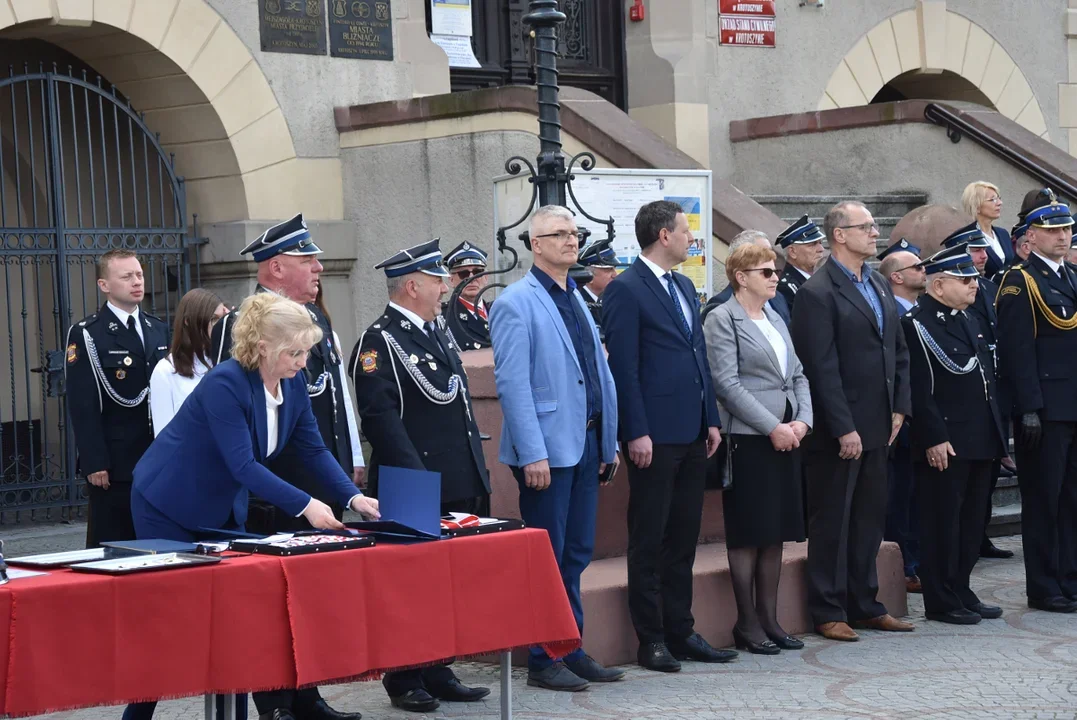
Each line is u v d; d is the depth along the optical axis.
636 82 12.70
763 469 6.29
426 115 10.20
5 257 9.21
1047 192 7.54
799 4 13.33
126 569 4.01
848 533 6.74
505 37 12.36
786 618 6.67
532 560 4.87
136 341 6.63
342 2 10.70
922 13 14.05
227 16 10.14
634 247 8.05
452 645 4.62
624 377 5.98
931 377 6.90
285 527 5.42
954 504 6.90
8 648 3.79
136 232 9.76
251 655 4.18
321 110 10.63
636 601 6.05
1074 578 7.24
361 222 10.68
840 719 5.21
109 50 9.99
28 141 10.70
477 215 10.02
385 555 4.48
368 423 5.56
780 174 12.61
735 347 6.33
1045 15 14.96
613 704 5.48
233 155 10.18
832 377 6.49
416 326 5.68
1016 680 5.77
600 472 5.88
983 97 14.59
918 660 6.14
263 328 4.60
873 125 11.91
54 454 10.68
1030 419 7.09
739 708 5.39
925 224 9.30
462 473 5.64
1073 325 7.14
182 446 4.62
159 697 4.02
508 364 5.62
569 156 9.79
